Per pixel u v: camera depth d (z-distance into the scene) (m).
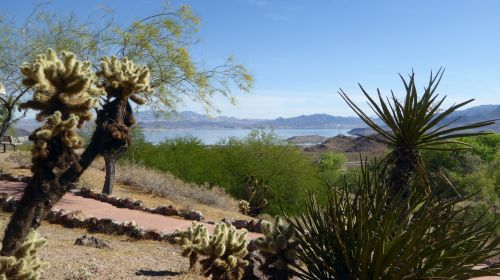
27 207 2.44
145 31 15.23
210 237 6.64
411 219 3.98
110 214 11.65
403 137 4.10
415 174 4.06
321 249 4.09
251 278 5.71
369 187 4.05
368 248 3.58
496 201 18.53
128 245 8.77
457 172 23.98
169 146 22.23
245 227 11.48
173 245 9.10
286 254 4.12
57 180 2.45
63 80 2.48
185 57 15.42
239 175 21.44
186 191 17.39
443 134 4.05
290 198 21.09
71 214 10.63
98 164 20.91
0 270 2.37
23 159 18.92
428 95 4.04
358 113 4.24
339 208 4.08
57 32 14.89
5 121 12.12
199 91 15.86
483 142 32.19
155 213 12.51
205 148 22.97
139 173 18.33
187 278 6.28
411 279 3.57
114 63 2.69
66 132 2.44
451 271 3.57
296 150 22.16
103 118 2.63
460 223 3.83
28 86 2.46
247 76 16.22
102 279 5.95
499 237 3.70
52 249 7.48
